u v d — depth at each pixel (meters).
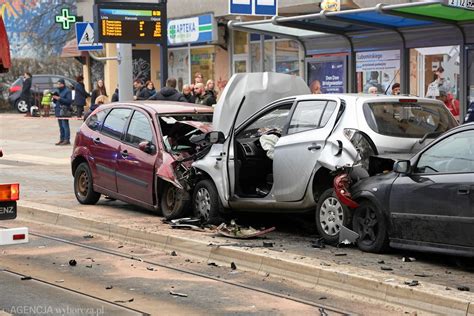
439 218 8.85
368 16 15.18
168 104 13.52
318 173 10.49
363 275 8.50
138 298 8.34
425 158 9.30
